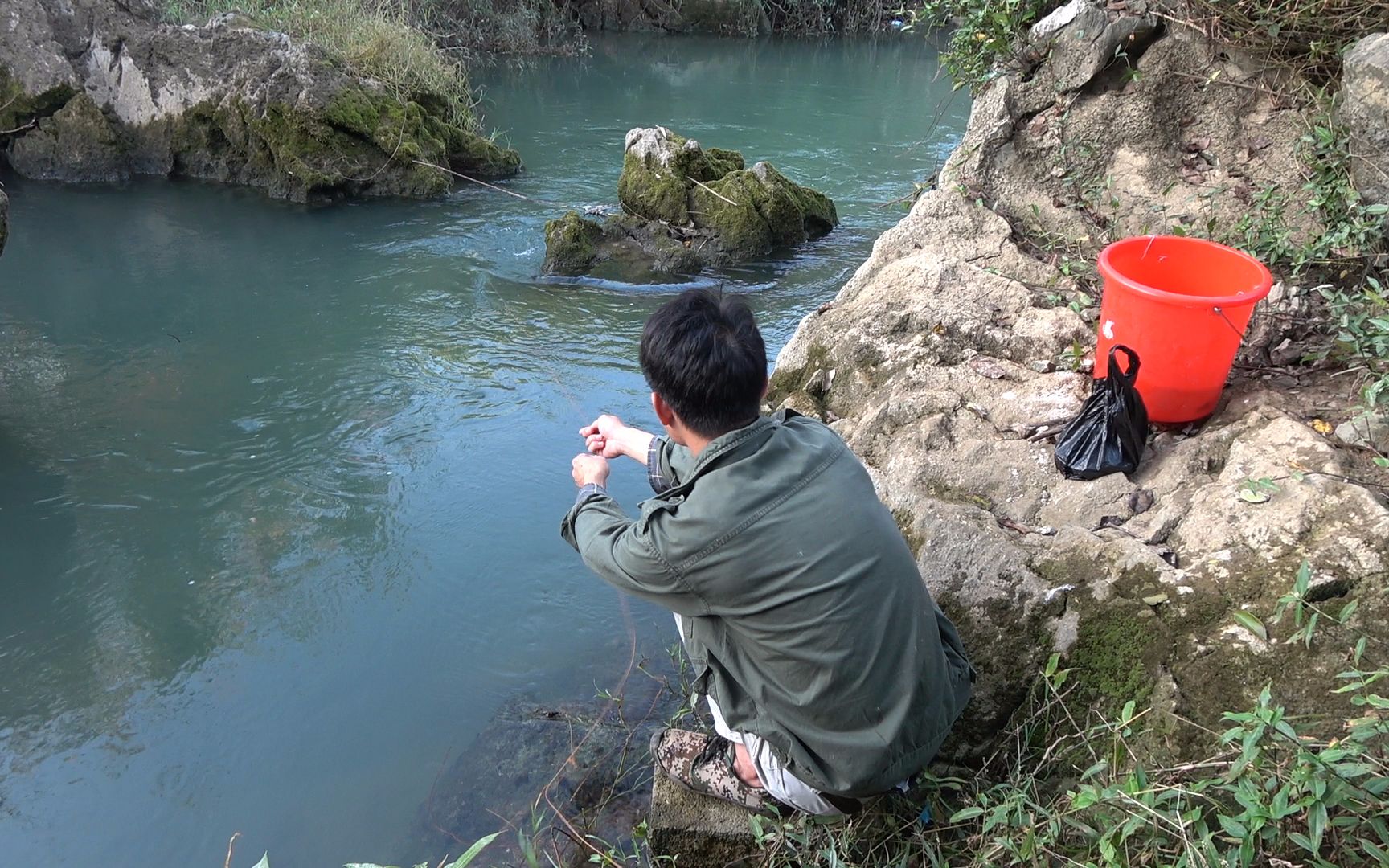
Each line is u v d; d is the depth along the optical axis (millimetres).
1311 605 2273
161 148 9055
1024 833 2279
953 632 2443
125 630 3652
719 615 2186
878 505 2213
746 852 2604
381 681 3451
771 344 5977
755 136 11117
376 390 5332
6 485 4426
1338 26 3857
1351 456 2756
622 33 18141
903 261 4266
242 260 7172
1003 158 4609
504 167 9492
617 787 3035
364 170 8680
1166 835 2088
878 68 15867
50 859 2814
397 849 2867
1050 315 3830
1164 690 2400
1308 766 1924
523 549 4086
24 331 5934
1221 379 3025
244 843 2881
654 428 4977
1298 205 3930
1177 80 4387
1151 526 2779
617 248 7352
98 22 8977
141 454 4695
